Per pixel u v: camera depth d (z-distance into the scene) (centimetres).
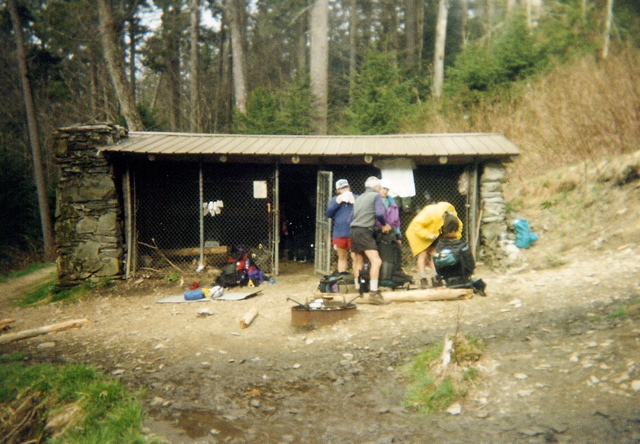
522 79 1669
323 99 1955
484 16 2838
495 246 1007
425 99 2230
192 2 2448
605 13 1811
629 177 1004
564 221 1020
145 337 707
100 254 1023
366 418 447
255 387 526
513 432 388
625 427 363
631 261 766
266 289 955
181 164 1197
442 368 482
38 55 2109
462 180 1058
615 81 1252
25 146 2841
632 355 450
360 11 3450
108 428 458
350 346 605
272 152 1012
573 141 1220
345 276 823
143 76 3812
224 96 3080
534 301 668
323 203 1042
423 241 764
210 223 1214
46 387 543
